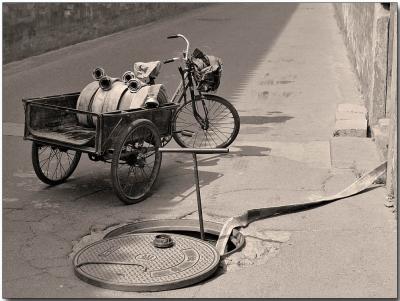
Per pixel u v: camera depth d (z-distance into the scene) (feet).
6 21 49.98
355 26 47.09
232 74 48.03
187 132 26.30
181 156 26.71
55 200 21.08
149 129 21.07
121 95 22.17
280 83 44.16
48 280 15.42
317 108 36.29
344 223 19.02
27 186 22.58
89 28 65.31
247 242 17.81
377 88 29.35
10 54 50.70
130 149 21.62
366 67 35.81
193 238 17.60
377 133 26.78
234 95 40.32
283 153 26.89
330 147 27.04
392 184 20.85
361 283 15.28
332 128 31.63
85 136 21.40
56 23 57.82
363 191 21.81
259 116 34.55
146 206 20.66
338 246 17.39
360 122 29.73
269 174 24.02
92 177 23.72
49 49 56.80
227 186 22.65
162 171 24.50
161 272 15.51
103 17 69.15
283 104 37.60
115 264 15.96
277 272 15.93
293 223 19.10
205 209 20.39
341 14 75.20
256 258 16.85
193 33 74.33
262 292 14.89
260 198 21.38
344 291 14.89
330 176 23.65
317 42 67.21
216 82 27.25
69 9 60.23
